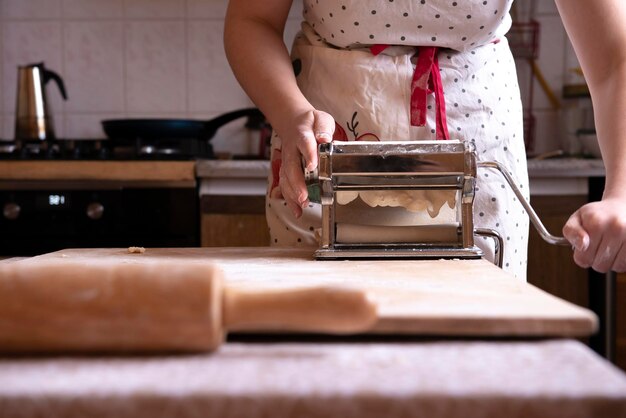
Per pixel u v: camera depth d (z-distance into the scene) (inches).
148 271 16.1
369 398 13.3
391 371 14.5
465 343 16.9
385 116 37.9
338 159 30.8
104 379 14.2
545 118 84.5
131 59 85.3
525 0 83.6
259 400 13.3
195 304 15.6
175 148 73.2
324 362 15.3
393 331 17.1
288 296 15.9
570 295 64.6
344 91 38.4
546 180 64.2
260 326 16.3
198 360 15.6
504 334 17.0
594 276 64.2
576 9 32.6
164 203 65.6
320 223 40.2
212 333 15.6
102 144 74.0
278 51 37.7
